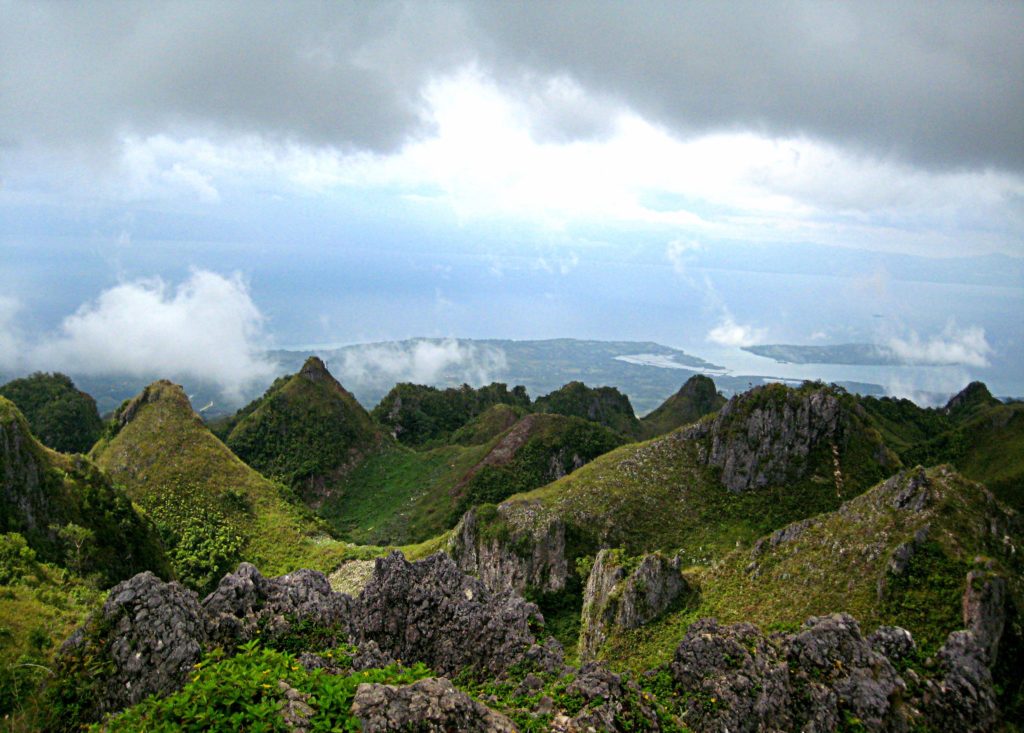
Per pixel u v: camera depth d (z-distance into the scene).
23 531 66.31
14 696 27.58
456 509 134.75
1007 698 40.03
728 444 100.00
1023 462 117.31
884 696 34.66
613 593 66.38
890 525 55.69
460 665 40.16
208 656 26.05
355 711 20.58
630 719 27.36
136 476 111.75
